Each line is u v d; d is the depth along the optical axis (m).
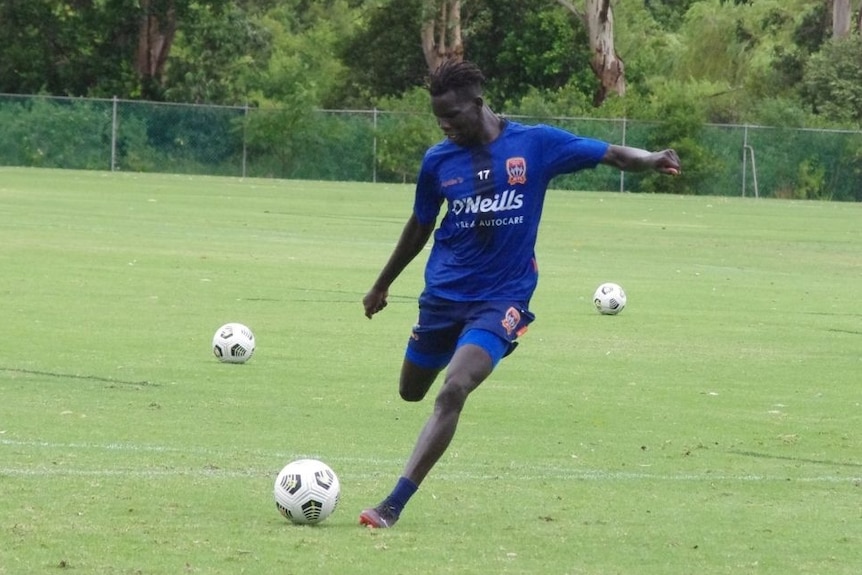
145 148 156.25
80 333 40.84
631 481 24.70
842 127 167.12
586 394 33.91
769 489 24.36
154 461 24.77
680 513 22.36
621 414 31.34
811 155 162.50
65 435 26.81
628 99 166.88
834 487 24.66
